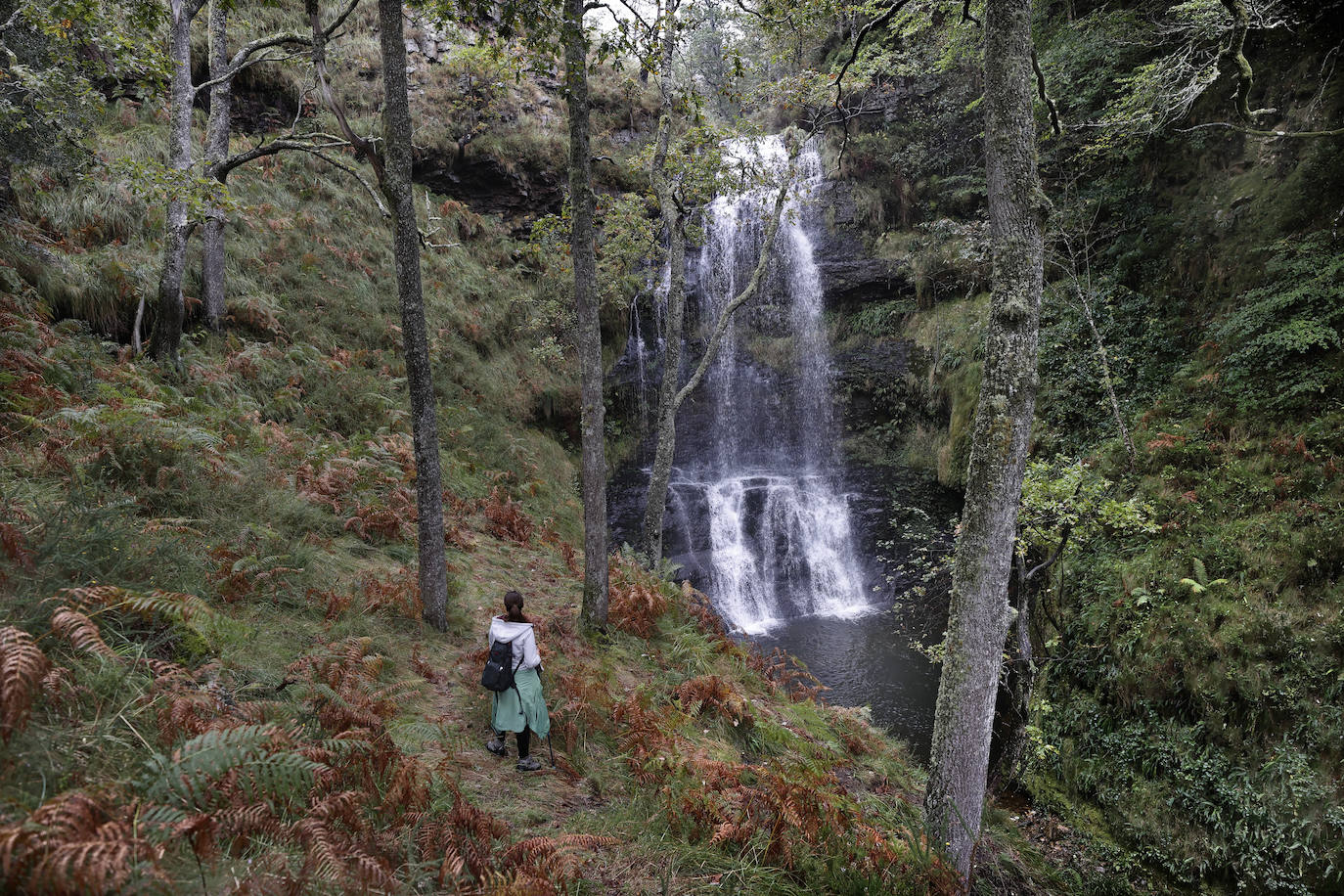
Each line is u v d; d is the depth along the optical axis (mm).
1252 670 8992
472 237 19578
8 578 4047
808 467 19938
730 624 15492
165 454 7352
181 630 4746
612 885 4254
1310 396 11227
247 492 7977
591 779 5484
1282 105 13727
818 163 22469
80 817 2494
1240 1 7387
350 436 12477
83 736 3252
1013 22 5258
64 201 11477
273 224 15023
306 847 3217
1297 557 9625
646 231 14133
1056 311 15883
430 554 7441
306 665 5137
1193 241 14273
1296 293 11734
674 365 12117
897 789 7699
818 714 8922
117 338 11086
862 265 21125
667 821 5059
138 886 2457
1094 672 10602
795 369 20797
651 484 12172
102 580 4527
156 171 8234
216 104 11203
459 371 16453
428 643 7137
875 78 21609
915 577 16344
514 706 5348
